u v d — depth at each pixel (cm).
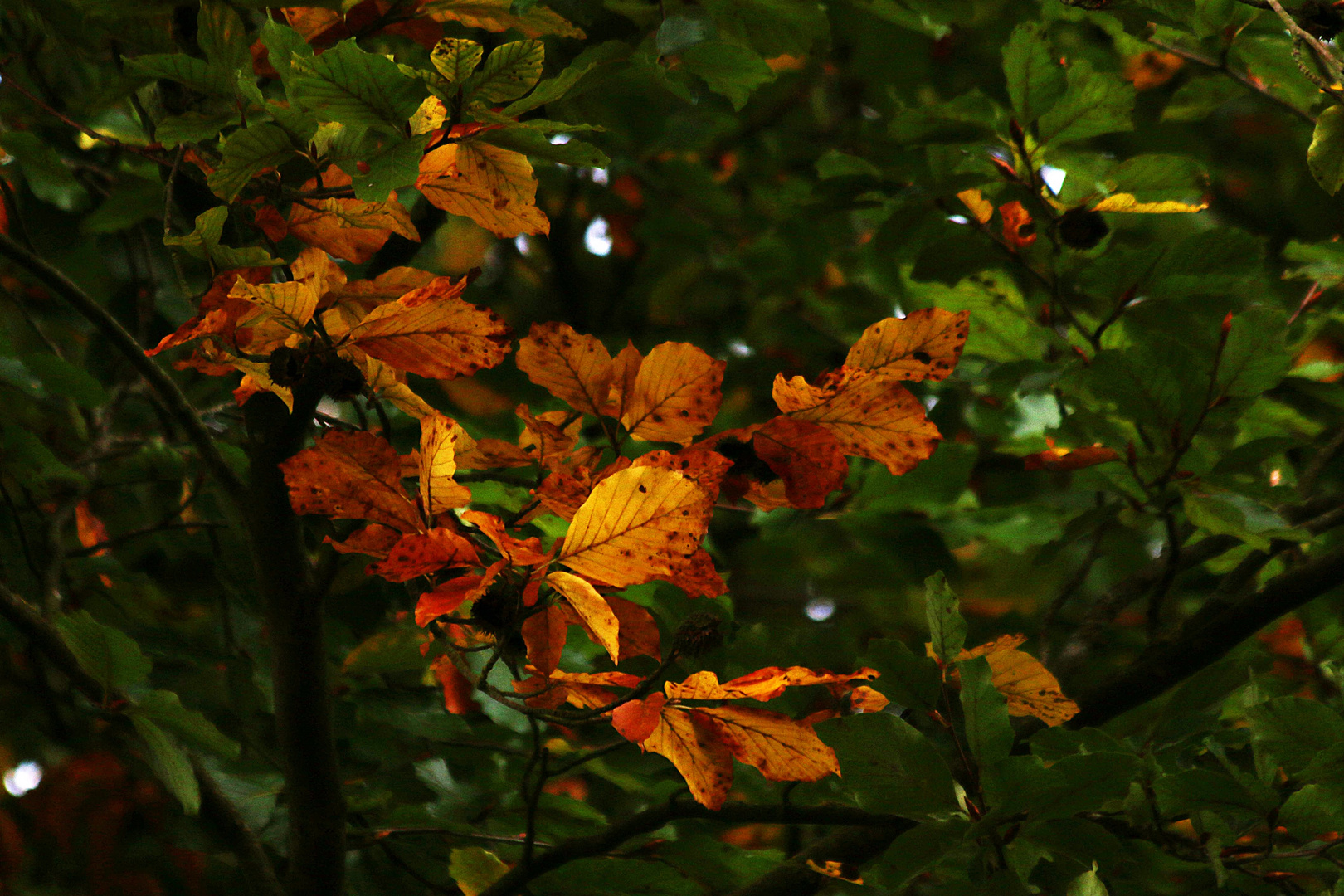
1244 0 245
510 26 252
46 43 294
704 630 240
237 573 288
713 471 238
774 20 278
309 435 272
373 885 281
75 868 311
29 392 292
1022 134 268
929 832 240
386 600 283
